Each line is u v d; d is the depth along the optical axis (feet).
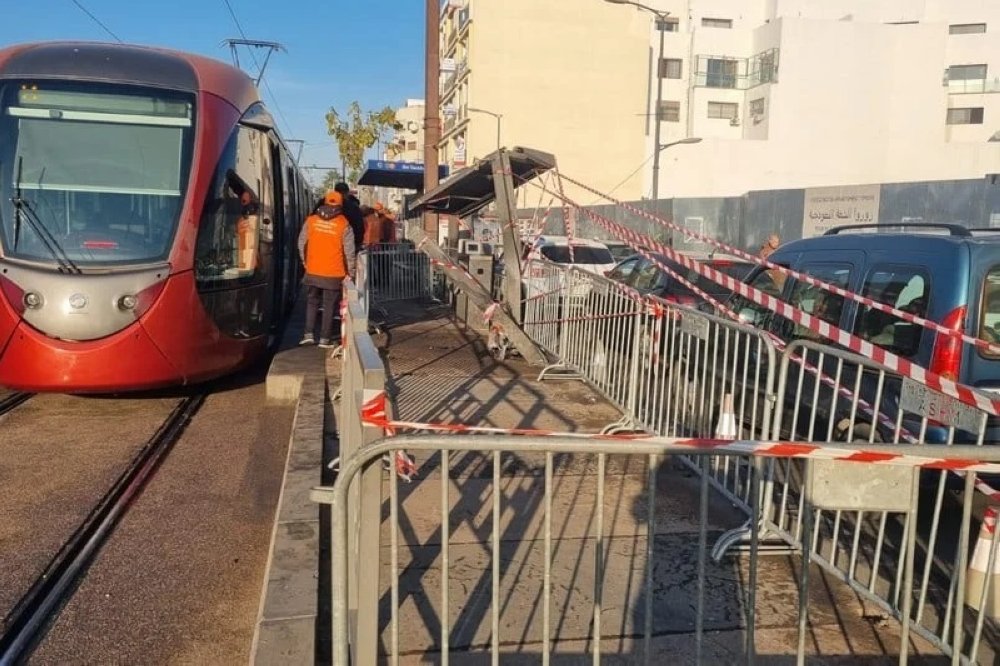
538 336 37.19
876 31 191.21
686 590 14.02
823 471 10.46
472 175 38.04
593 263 52.70
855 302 19.94
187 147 27.20
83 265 24.91
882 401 17.74
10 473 20.45
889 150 193.88
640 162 193.77
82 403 27.71
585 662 11.80
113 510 17.99
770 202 83.46
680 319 21.36
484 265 44.65
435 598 13.42
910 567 10.61
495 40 184.14
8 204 25.21
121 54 28.50
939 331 16.76
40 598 14.07
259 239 30.94
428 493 18.12
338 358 31.24
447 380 29.73
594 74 189.47
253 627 13.37
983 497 18.47
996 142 184.24
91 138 26.43
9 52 27.73
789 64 190.19
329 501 14.35
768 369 16.31
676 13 206.90
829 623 13.12
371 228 65.72
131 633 13.08
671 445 9.82
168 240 25.99
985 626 13.16
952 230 19.88
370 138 148.15
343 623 9.47
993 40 194.39
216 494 19.33
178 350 25.91
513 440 9.50
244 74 32.53
